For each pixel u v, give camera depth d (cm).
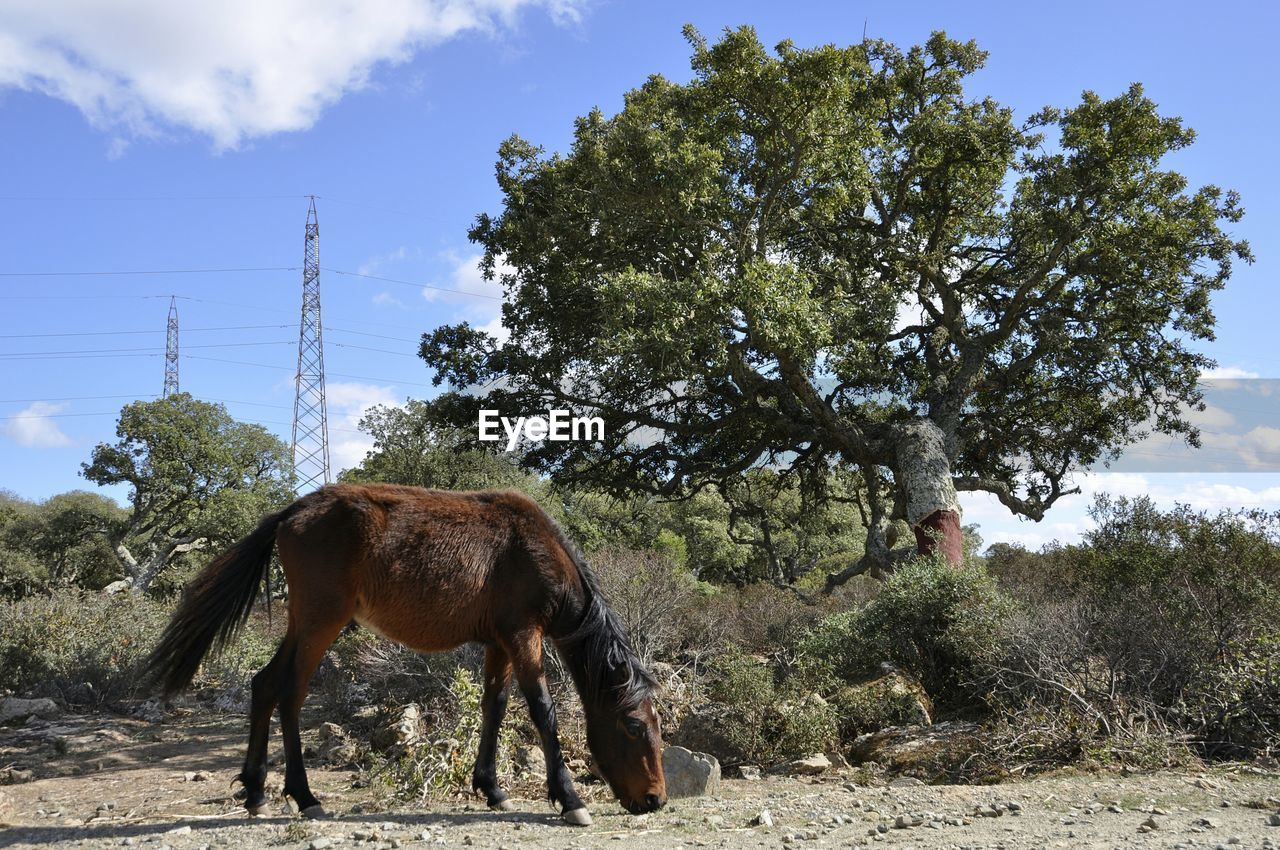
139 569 4619
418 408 2739
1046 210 1952
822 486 2519
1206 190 2005
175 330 6131
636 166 1669
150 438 4578
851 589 1962
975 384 2081
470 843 448
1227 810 510
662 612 1197
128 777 804
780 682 1110
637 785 531
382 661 987
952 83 2116
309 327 4919
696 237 1769
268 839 461
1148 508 1298
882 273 2189
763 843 442
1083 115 1900
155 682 522
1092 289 2119
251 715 529
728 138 1794
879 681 998
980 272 2275
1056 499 2355
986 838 441
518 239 2053
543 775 724
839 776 757
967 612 1039
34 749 953
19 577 4206
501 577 536
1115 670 785
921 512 1789
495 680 577
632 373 1948
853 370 2036
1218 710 753
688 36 1747
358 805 601
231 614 532
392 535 521
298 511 528
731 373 1933
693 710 940
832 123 1706
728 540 3878
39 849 458
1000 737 738
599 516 3375
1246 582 953
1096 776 644
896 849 417
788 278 1669
